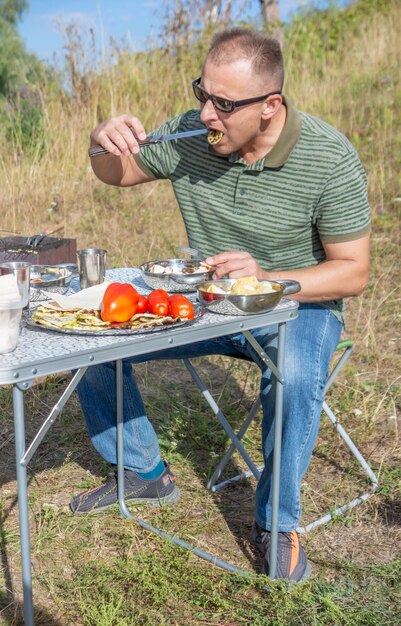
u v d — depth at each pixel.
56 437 3.42
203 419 3.54
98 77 8.43
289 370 2.34
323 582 2.41
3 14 13.17
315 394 2.35
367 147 7.84
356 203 2.52
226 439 3.36
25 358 1.71
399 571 2.48
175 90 8.80
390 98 9.00
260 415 3.62
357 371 4.06
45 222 6.47
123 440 2.78
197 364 4.23
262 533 2.47
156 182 7.50
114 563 2.53
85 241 6.00
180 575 2.43
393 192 6.77
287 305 2.22
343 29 11.06
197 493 2.98
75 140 7.87
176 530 2.74
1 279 1.90
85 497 2.85
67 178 7.38
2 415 3.60
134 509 2.85
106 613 2.20
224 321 2.04
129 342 1.85
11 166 7.12
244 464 3.22
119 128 2.44
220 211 2.72
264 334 2.49
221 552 2.62
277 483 2.33
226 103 2.37
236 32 2.41
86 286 2.33
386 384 3.92
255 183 2.61
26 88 8.37
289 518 2.40
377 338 4.49
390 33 10.83
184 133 2.50
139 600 2.32
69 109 8.13
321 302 2.62
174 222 6.47
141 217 6.60
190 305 2.03
